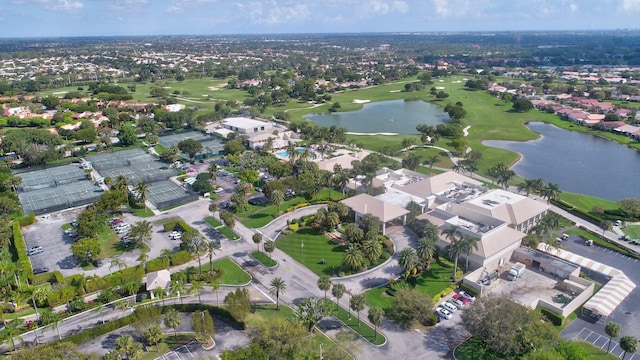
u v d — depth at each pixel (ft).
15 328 372.58
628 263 513.45
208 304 432.25
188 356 365.40
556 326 407.44
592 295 450.71
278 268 499.51
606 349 376.27
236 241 560.20
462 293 450.30
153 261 483.92
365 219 556.10
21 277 458.09
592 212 642.63
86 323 408.67
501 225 519.19
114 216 627.87
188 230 558.15
